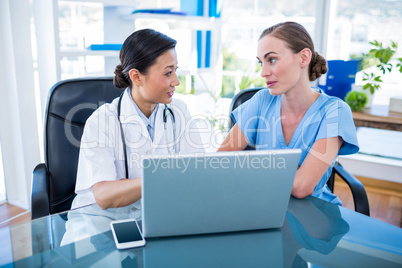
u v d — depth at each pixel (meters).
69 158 1.37
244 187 0.81
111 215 1.01
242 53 3.13
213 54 2.92
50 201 1.35
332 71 2.68
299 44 1.19
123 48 1.19
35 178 1.26
